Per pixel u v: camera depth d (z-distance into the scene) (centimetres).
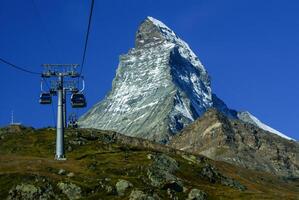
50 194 15712
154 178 17862
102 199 15738
